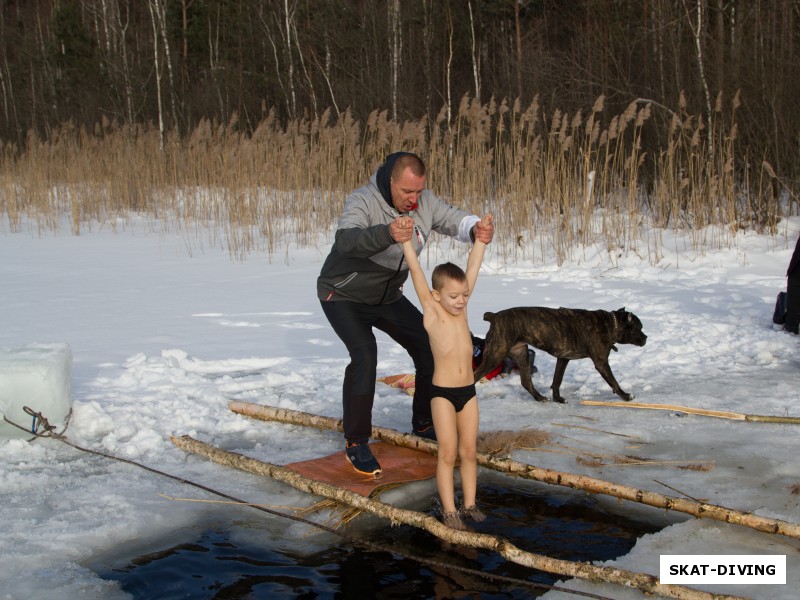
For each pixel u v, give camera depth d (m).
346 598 4.07
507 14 27.34
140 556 4.49
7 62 39.50
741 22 18.89
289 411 6.49
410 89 24.61
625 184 17.59
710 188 14.76
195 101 30.84
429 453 5.78
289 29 27.98
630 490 4.90
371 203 5.29
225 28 33.84
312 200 16.58
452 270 4.67
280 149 17.67
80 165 20.27
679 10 20.09
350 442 5.45
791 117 16.77
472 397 4.79
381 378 7.79
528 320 6.62
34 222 18.72
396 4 24.64
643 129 18.59
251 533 4.76
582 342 6.76
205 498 5.20
